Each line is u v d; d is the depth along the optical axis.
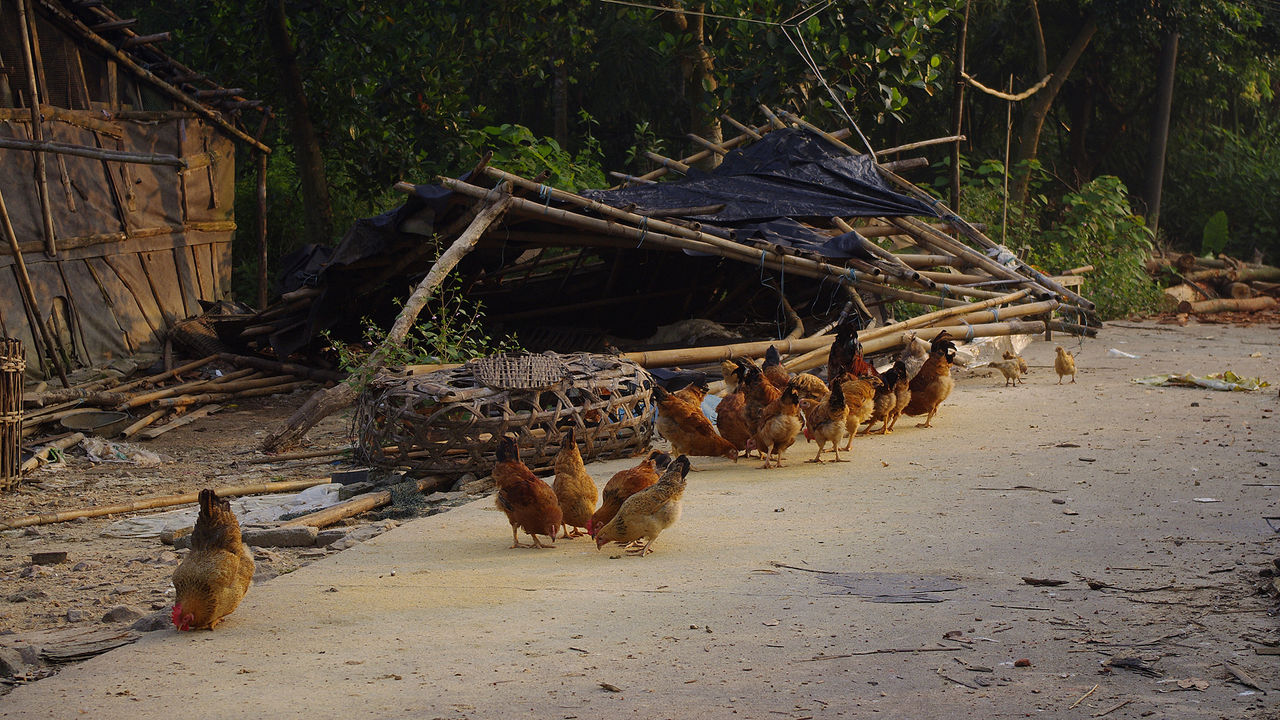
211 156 19.42
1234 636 4.79
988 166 23.95
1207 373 14.87
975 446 10.02
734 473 9.31
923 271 16.64
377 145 21.59
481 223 12.59
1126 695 4.20
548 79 31.44
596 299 19.50
